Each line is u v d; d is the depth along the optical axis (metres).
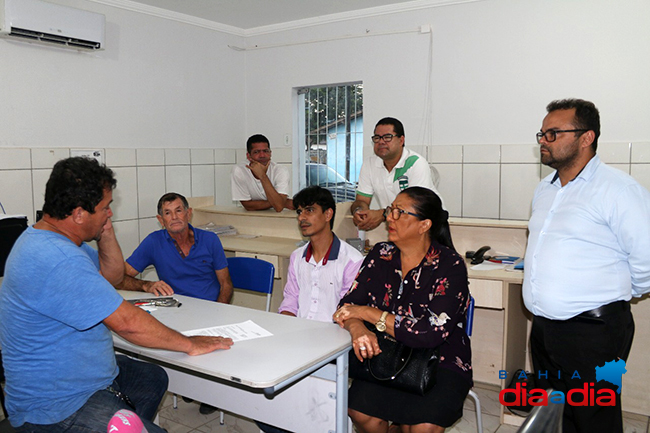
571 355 1.88
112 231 2.03
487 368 3.03
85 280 1.46
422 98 4.24
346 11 4.46
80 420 1.49
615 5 3.51
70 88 3.74
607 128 3.61
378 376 1.70
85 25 3.55
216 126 4.93
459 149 4.12
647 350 2.56
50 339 1.48
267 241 3.61
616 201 1.75
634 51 3.48
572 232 1.82
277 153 5.08
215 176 4.95
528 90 3.83
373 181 3.30
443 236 1.91
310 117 5.02
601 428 1.90
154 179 4.37
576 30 3.64
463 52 4.04
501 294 2.50
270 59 5.01
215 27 4.80
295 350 1.62
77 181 1.50
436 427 1.67
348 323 1.80
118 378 1.87
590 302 1.81
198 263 2.67
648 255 1.73
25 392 1.48
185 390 2.24
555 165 1.87
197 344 1.61
